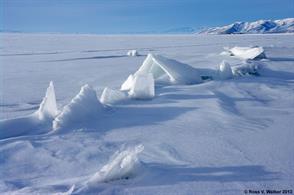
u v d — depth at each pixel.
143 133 4.60
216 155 3.66
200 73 9.23
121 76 11.47
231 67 9.88
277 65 11.89
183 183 2.91
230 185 2.87
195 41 46.62
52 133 4.71
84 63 17.03
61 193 2.73
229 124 4.96
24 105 7.43
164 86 7.97
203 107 5.92
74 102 5.34
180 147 3.97
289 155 3.62
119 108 5.98
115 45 37.38
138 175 3.06
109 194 2.71
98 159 3.71
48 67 15.70
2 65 17.03
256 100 6.62
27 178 3.26
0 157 3.82
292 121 5.10
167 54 20.75
